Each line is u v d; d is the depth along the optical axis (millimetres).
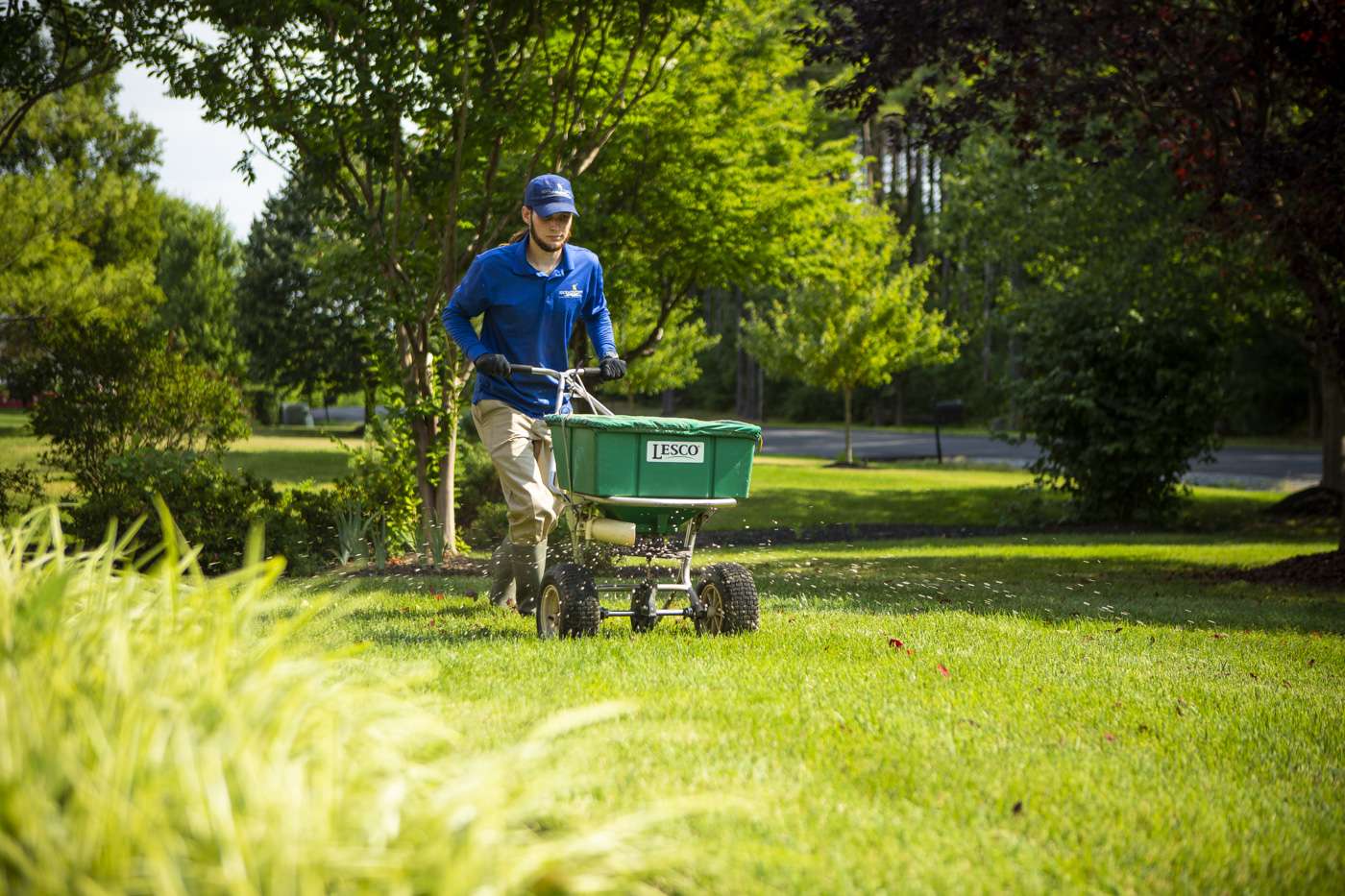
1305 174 9148
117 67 11938
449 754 3107
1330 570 10672
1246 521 18625
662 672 4730
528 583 6539
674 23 12492
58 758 1961
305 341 40656
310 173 11859
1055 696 4629
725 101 15789
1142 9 10312
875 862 2736
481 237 12336
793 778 3350
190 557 3146
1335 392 19172
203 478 11211
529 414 6250
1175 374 17844
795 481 24828
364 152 11961
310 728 2426
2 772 1861
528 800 2289
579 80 13000
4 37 11297
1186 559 12844
